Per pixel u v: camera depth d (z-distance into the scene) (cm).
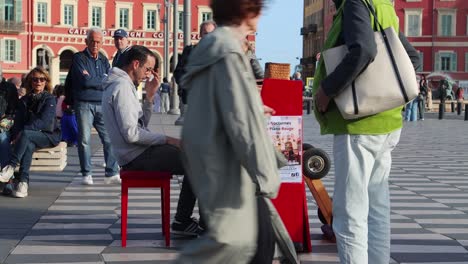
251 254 415
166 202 757
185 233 802
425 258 716
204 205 412
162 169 773
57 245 754
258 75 827
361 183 560
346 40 540
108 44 8375
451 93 6956
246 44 457
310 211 977
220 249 410
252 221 414
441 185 1291
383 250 587
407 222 906
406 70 550
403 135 2814
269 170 403
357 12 541
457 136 2767
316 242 780
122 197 756
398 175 1449
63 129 1850
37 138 1070
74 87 1198
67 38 8156
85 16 8250
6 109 1111
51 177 1302
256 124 403
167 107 5212
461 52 8194
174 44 4200
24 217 905
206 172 412
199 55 414
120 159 783
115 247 750
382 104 548
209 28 862
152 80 905
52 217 907
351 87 547
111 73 806
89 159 1208
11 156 1070
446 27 8212
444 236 821
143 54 854
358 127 557
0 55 7769
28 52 7938
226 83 404
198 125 413
